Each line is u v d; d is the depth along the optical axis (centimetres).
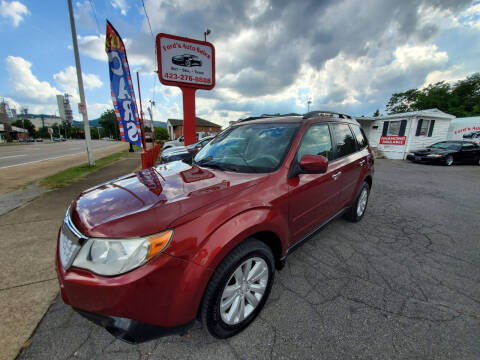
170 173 211
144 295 121
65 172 786
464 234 333
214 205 147
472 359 146
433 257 269
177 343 158
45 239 292
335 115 314
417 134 1405
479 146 1188
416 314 183
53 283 212
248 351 152
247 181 178
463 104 2806
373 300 198
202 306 142
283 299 199
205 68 823
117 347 153
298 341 159
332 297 201
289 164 203
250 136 252
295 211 204
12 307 183
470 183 706
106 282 117
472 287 216
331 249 285
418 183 701
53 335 160
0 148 2362
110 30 692
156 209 137
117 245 121
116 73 728
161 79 782
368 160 353
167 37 764
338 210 296
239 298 163
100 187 191
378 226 358
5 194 496
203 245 133
